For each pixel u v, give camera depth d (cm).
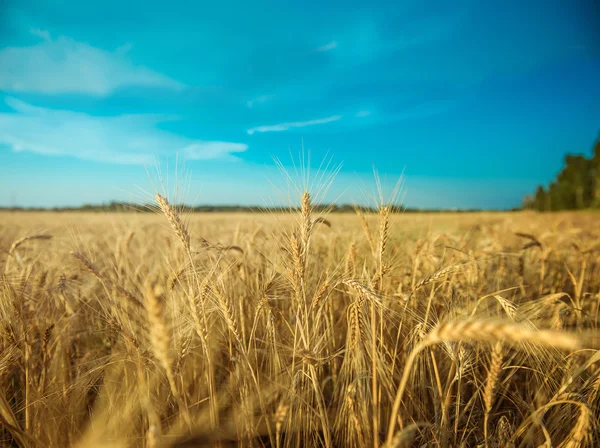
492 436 268
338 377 354
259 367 368
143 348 298
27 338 318
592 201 5069
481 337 136
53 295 411
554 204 5894
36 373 350
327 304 369
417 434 279
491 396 223
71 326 395
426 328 289
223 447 281
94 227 1089
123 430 280
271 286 349
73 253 331
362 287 248
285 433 290
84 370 345
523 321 274
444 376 344
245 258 478
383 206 306
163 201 288
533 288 557
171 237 546
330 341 362
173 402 310
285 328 396
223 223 1216
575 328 347
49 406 293
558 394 259
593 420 236
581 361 314
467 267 439
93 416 298
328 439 258
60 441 289
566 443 236
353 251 414
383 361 282
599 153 5491
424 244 519
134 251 711
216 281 304
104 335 405
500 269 536
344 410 288
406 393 304
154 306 179
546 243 761
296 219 305
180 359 289
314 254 469
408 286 442
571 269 618
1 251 461
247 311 423
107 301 361
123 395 312
